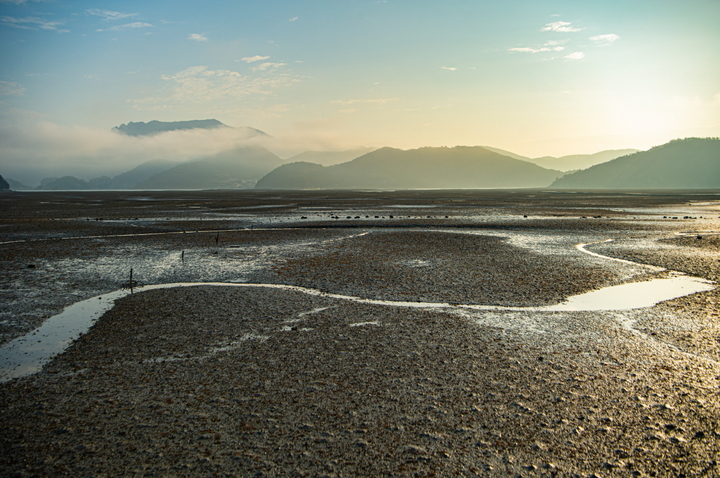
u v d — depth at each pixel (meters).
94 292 16.83
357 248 26.53
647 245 27.67
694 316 13.55
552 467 6.47
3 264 22.14
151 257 23.98
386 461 6.60
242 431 7.39
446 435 7.25
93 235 33.72
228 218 49.56
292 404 8.23
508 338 11.66
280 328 12.50
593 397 8.48
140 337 11.85
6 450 6.93
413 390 8.76
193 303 15.05
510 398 8.43
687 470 6.40
